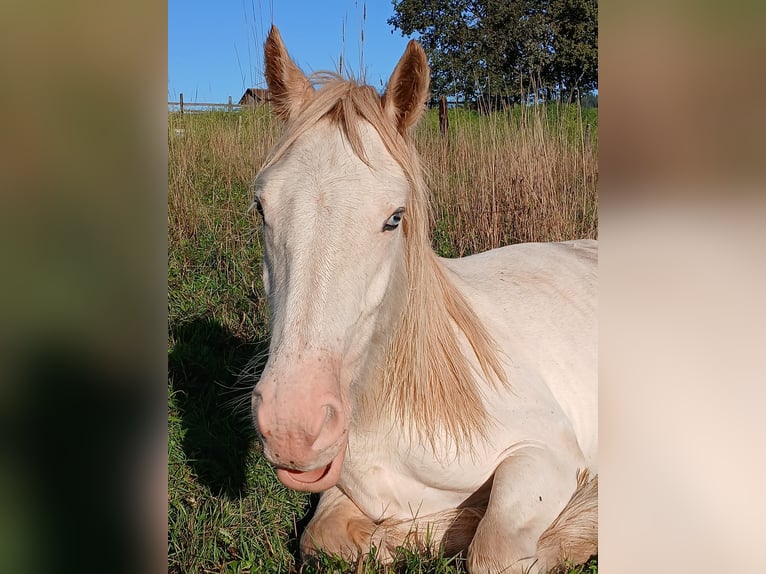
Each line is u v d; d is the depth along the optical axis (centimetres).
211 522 202
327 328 136
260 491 224
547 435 207
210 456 240
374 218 147
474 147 506
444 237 445
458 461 194
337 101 161
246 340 316
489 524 180
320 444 132
